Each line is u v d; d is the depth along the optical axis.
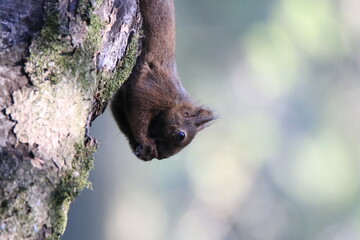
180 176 26.36
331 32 22.78
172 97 6.73
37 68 4.63
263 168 25.66
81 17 4.81
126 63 5.48
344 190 25.44
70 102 4.77
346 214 25.41
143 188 24.06
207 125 7.28
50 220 4.59
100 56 5.08
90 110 4.98
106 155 19.98
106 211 19.78
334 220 25.42
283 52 21.47
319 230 25.47
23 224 4.46
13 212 4.43
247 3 20.61
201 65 21.14
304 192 25.69
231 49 20.97
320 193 25.55
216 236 26.39
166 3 6.36
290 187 25.78
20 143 4.54
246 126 24.70
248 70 21.77
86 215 19.27
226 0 20.38
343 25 23.25
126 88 6.49
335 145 25.38
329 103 24.58
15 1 4.65
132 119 6.58
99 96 5.30
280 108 24.70
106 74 5.21
